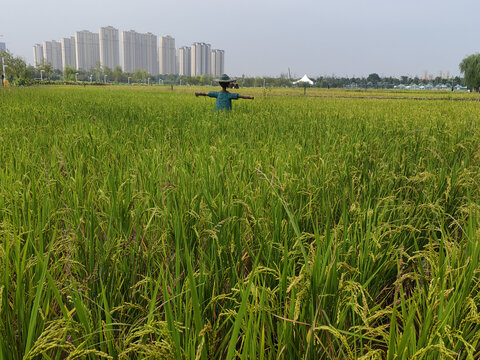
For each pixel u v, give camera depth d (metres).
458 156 5.75
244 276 2.61
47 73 103.38
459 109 16.11
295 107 15.88
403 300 1.97
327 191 3.61
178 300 1.98
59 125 8.61
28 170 4.25
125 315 2.16
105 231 2.90
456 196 3.72
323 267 1.86
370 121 9.94
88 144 5.57
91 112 11.93
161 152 5.28
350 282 1.86
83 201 3.29
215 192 3.44
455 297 1.93
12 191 3.31
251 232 2.79
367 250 2.43
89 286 2.25
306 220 3.12
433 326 1.75
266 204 3.16
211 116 10.59
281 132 7.51
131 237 2.66
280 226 2.73
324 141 6.55
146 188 3.56
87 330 1.71
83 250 2.48
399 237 2.93
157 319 2.12
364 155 4.98
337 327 1.83
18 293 1.83
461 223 3.28
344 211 2.76
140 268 2.54
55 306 2.25
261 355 1.66
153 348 1.57
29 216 2.69
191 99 21.27
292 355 1.81
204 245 2.64
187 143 5.99
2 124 8.56
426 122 10.12
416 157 5.36
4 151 5.41
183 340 1.75
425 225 3.13
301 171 4.13
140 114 11.18
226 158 4.55
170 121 9.09
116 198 2.94
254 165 4.28
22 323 1.83
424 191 3.49
